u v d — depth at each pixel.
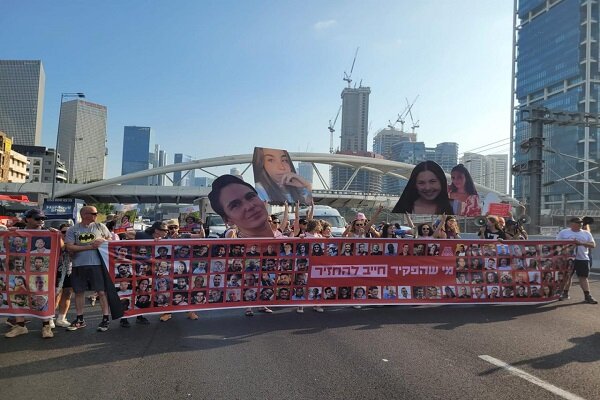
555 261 9.06
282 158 11.17
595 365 5.28
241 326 7.24
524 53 156.00
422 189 9.71
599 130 104.00
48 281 6.62
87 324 7.47
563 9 139.62
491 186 88.56
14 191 81.62
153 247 7.27
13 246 6.65
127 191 85.62
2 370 5.17
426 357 5.59
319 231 8.92
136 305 7.16
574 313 8.24
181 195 86.06
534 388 4.59
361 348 5.98
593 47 130.75
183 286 7.44
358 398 4.36
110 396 4.42
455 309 8.61
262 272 7.87
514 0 161.25
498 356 5.61
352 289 8.20
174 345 6.17
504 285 8.77
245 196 9.23
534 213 26.50
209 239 7.58
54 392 4.52
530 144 27.08
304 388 4.61
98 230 7.11
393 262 8.36
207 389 4.59
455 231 9.90
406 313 8.24
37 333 6.88
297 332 6.85
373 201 81.25
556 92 141.50
